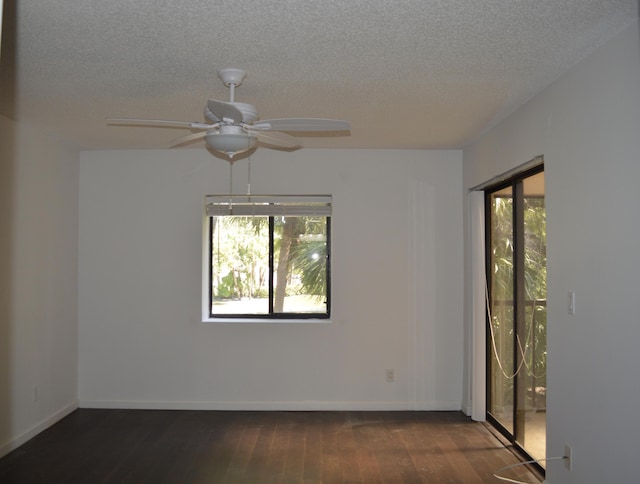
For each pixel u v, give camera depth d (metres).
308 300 5.30
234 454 3.96
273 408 5.10
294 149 5.15
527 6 2.24
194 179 5.18
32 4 2.22
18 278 4.11
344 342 5.13
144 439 4.27
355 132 4.47
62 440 4.23
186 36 2.54
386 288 5.15
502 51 2.72
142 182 5.18
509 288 4.26
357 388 5.13
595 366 2.68
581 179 2.82
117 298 5.15
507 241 4.32
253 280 5.32
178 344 5.14
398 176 5.18
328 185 5.16
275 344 5.14
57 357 4.73
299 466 3.74
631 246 2.38
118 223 5.17
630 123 2.39
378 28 2.45
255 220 5.30
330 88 3.31
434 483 3.47
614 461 2.52
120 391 5.13
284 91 3.37
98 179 5.18
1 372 3.88
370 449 4.07
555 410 3.13
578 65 2.86
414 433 4.44
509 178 4.09
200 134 3.18
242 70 2.97
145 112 3.85
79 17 2.34
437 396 5.14
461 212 5.16
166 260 5.16
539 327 3.61
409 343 5.14
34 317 4.35
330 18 2.35
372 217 5.16
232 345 5.14
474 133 4.49
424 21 2.38
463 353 5.11
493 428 4.57
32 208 4.32
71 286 5.00
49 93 3.40
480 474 3.60
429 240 5.16
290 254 5.31
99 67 2.95
